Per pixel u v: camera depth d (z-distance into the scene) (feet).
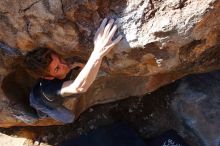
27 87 10.19
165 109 11.62
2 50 8.82
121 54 8.13
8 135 12.09
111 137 11.39
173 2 7.36
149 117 11.69
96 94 10.96
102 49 7.64
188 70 9.82
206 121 11.11
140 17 7.57
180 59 8.34
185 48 8.05
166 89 11.60
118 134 11.43
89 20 7.81
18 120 10.85
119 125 11.53
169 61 8.14
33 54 8.38
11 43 8.61
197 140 11.23
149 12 7.52
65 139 11.88
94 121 11.85
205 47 8.33
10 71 9.45
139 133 11.65
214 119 11.06
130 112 11.78
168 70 8.84
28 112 10.48
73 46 8.29
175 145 11.14
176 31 7.45
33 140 12.03
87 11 7.69
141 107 11.75
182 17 7.36
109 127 11.52
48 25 7.97
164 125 11.59
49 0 7.58
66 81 8.36
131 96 11.59
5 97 10.00
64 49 8.43
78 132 11.87
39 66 8.29
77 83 7.94
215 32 7.96
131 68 8.61
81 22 7.86
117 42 7.79
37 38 8.29
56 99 8.55
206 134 11.08
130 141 11.32
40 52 8.34
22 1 7.70
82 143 11.44
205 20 7.41
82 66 8.98
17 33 8.29
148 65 8.43
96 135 11.45
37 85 8.79
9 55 8.86
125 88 10.76
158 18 7.50
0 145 12.03
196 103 11.21
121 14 7.66
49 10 7.72
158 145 11.25
